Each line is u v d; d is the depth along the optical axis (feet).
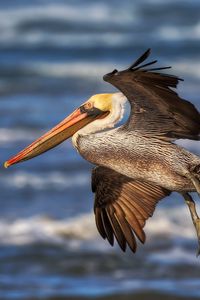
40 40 133.28
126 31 141.90
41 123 85.92
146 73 29.04
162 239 56.49
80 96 100.01
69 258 53.72
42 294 48.91
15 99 97.50
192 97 97.50
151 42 133.80
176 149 31.94
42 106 93.61
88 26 143.74
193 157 31.96
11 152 76.07
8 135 81.41
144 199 33.53
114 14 152.66
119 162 32.58
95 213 33.99
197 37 138.10
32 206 62.75
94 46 129.90
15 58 120.88
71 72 113.50
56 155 75.66
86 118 33.50
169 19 151.53
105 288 49.70
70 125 33.55
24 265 52.80
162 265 52.90
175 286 50.03
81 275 51.67
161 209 61.41
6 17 146.72
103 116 33.47
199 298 48.49
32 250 54.65
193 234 57.26
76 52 125.90
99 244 55.72
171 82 29.35
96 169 33.63
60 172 71.20
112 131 32.63
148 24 147.84
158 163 32.14
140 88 30.04
